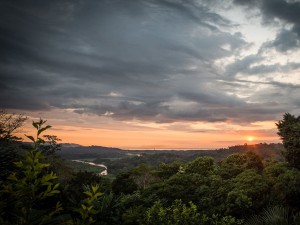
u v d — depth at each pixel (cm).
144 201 1411
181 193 1468
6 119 2303
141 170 3125
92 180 2280
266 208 1148
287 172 1341
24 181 208
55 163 3712
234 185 1339
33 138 215
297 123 1445
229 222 962
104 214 961
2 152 732
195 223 896
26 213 211
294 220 888
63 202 905
